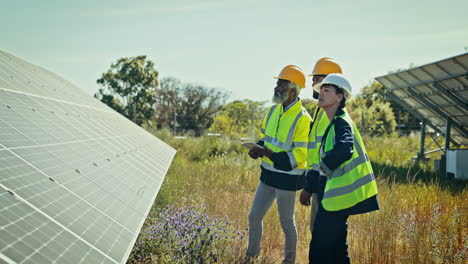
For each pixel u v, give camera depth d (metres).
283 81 4.92
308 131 4.84
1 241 1.75
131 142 6.75
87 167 3.60
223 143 19.12
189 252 4.32
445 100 14.38
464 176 11.98
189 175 10.26
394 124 33.69
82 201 2.76
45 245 1.94
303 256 5.39
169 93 55.16
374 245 5.18
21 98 4.42
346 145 3.49
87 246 2.19
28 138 3.31
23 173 2.59
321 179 4.05
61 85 8.09
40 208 2.27
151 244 4.50
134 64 46.34
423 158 16.97
